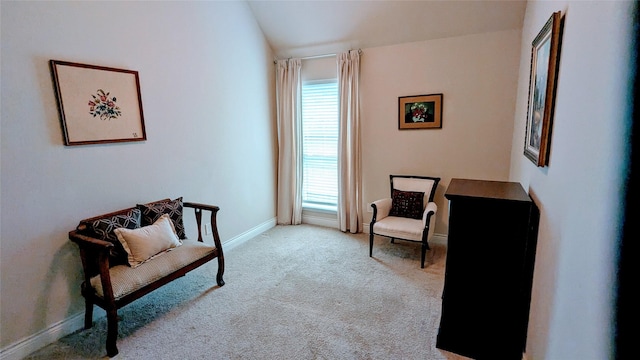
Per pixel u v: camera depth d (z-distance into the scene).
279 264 3.26
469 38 3.27
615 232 0.75
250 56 3.86
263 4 3.70
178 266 2.36
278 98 4.33
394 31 3.52
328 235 4.11
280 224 4.55
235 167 3.73
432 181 3.54
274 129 4.42
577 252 1.02
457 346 1.99
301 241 3.91
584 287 0.93
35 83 2.00
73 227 2.24
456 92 3.42
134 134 2.61
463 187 2.21
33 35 1.97
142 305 2.52
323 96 4.20
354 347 2.03
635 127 0.68
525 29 2.84
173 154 2.97
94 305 2.35
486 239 1.85
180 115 3.01
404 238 3.17
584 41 1.11
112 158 2.47
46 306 2.12
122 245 2.22
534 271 1.71
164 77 2.83
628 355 0.70
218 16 3.35
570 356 1.03
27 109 1.97
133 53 2.57
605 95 0.86
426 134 3.65
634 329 0.68
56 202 2.14
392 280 2.89
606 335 0.77
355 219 4.13
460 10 3.10
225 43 3.46
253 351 2.01
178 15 2.92
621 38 0.77
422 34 3.44
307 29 3.81
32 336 2.05
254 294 2.68
